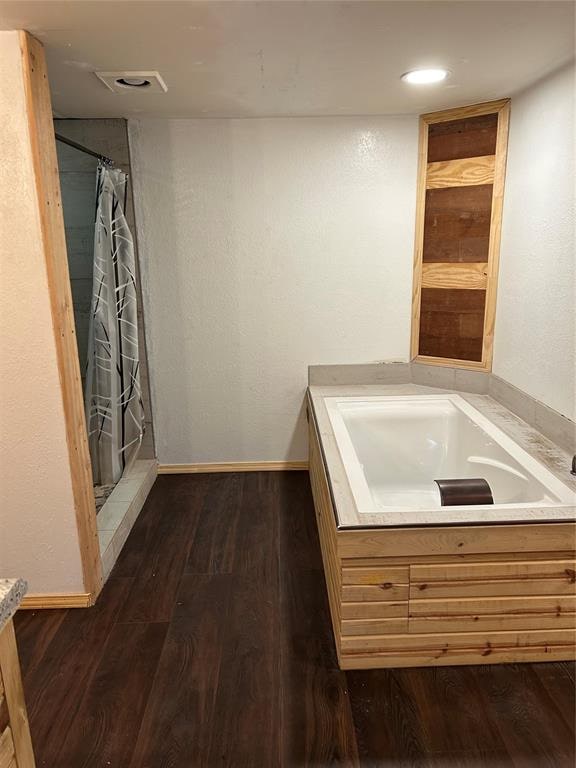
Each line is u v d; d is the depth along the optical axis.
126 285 3.04
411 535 1.84
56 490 2.20
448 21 1.72
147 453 3.60
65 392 2.09
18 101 1.84
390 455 3.07
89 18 1.67
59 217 2.05
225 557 2.69
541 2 1.58
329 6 1.59
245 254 3.30
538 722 1.75
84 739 1.71
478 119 2.84
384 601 1.91
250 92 2.53
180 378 3.50
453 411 3.03
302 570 2.57
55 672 1.98
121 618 2.26
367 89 2.51
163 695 1.87
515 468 2.30
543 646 1.98
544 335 2.47
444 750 1.66
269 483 3.49
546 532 1.86
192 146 3.14
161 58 2.04
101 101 2.68
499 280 2.94
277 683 1.92
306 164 3.16
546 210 2.41
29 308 2.01
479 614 1.94
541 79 2.39
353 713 1.79
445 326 3.23
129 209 3.19
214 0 1.54
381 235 3.26
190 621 2.24
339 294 3.36
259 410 3.56
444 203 3.06
